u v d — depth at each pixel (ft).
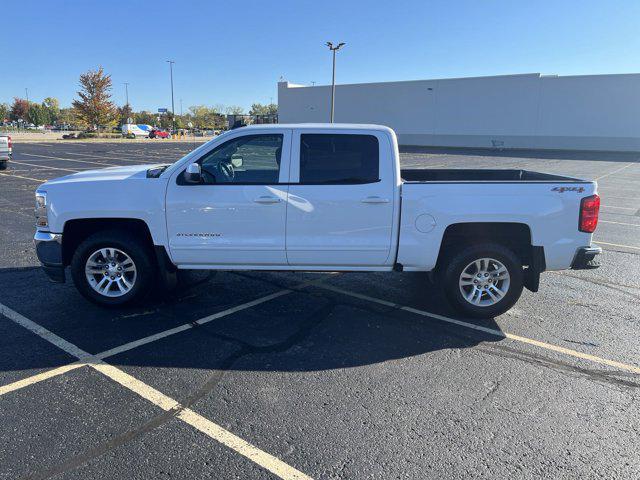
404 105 178.70
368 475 9.07
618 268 23.47
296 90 205.77
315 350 14.29
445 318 16.88
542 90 149.69
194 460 9.43
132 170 18.04
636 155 122.93
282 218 15.85
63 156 93.97
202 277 21.04
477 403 11.57
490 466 9.34
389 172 15.78
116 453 9.60
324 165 15.89
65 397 11.59
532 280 16.26
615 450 9.87
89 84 188.85
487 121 161.79
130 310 17.13
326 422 10.73
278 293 19.21
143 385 12.19
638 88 135.33
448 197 15.56
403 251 15.97
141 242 16.71
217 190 15.88
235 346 14.47
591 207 15.53
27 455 9.50
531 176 21.03
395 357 13.93
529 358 13.96
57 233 16.40
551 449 9.88
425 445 9.95
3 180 53.42
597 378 12.85
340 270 16.44
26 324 15.80
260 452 9.69
